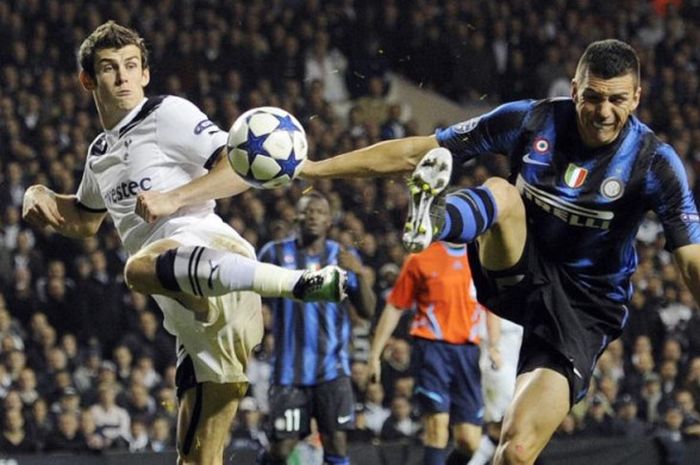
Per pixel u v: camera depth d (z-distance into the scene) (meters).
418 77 60.69
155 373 42.56
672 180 16.23
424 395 31.97
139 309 44.44
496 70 61.19
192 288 16.12
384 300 43.66
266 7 60.41
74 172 49.91
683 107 61.62
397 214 50.31
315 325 30.19
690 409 42.03
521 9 63.28
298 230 30.81
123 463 34.97
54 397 39.69
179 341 18.02
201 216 17.53
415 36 60.59
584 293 16.84
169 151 17.47
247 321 17.42
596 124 15.85
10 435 37.47
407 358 41.06
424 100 60.84
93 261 45.03
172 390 39.59
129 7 57.66
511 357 33.81
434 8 61.62
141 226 17.62
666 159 16.23
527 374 16.72
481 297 17.36
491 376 33.66
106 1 57.44
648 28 65.62
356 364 40.47
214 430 17.95
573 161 16.30
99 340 43.97
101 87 17.52
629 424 41.53
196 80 55.94
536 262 16.75
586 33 64.31
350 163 17.05
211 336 17.33
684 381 44.22
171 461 35.47
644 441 38.44
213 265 15.97
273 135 16.09
